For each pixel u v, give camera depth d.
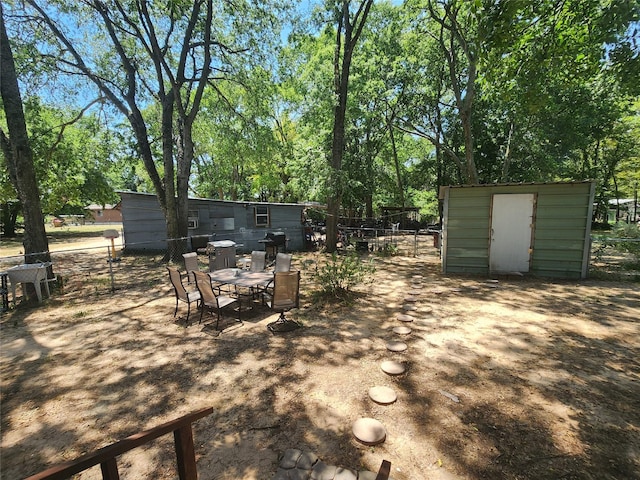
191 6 11.40
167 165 11.23
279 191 28.72
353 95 16.42
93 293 7.38
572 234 7.84
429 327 4.90
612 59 3.53
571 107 15.15
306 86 15.93
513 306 5.85
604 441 2.49
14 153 7.12
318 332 4.80
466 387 3.26
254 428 2.73
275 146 15.16
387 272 9.13
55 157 13.05
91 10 10.49
